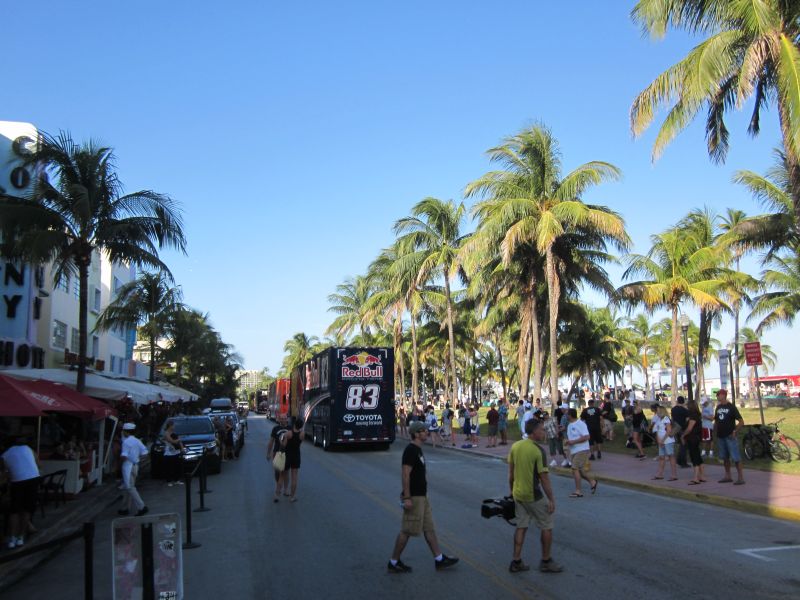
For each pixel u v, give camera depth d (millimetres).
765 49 13203
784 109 13711
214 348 55406
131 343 46750
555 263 29438
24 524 9445
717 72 13938
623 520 10070
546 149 27578
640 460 18375
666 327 76250
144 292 33906
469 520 10195
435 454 24062
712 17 14734
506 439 27844
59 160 17109
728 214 39250
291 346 101250
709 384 84500
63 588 7195
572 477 15977
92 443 16891
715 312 36812
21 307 23562
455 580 6746
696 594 6129
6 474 9750
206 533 9680
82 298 17375
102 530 10695
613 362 47438
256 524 10273
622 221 26969
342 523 10180
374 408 25188
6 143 23750
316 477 16516
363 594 6348
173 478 16734
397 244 37812
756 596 6055
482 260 28594
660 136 15914
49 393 13164
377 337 65812
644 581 6594
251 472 18359
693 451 13422
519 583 6574
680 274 32562
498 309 36062
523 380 34812
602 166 26453
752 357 17141
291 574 7188
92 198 17141
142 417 25781
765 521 9945
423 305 43000
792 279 31828
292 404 37125
